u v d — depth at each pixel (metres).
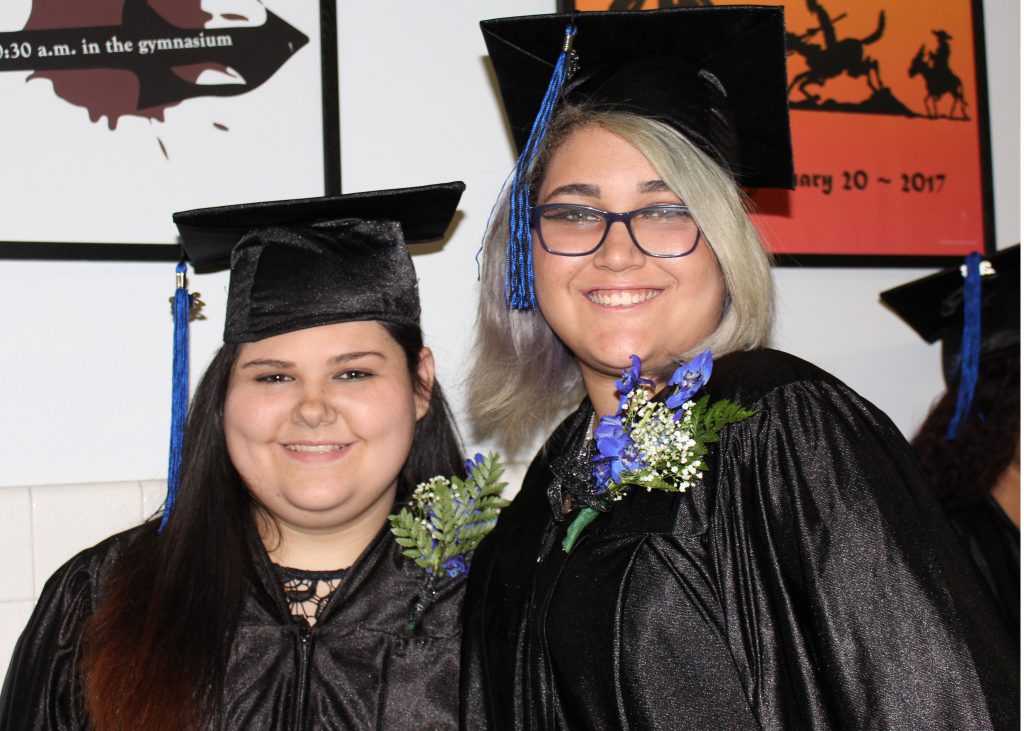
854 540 0.98
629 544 1.11
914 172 2.08
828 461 1.02
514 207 1.24
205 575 1.32
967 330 1.78
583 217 1.18
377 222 1.38
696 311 1.17
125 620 1.28
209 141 1.75
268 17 1.78
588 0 1.91
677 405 1.08
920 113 2.09
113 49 1.72
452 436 1.52
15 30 1.68
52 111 1.69
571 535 1.16
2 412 1.68
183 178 1.74
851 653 0.95
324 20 1.79
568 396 1.50
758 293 1.17
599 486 1.15
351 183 1.81
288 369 1.31
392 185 1.83
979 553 1.73
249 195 1.76
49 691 1.30
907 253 2.07
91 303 1.72
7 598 1.63
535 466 1.42
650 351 1.17
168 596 1.29
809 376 1.09
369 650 1.33
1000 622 0.98
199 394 1.41
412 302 1.39
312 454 1.29
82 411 1.71
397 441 1.33
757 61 1.26
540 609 1.17
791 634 1.00
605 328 1.17
